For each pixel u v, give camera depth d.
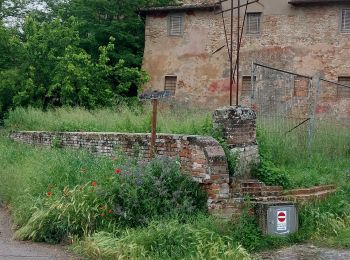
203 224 8.18
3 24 24.61
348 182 11.56
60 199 8.73
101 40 25.34
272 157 11.78
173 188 8.85
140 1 25.17
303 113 22.16
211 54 24.17
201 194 8.89
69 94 21.31
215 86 24.05
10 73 21.64
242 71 23.64
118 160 10.24
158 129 12.86
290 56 23.02
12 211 9.75
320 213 9.68
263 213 8.82
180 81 24.70
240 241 8.43
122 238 7.71
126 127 14.23
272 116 13.91
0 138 17.88
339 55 22.44
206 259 7.18
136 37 25.67
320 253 8.36
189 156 9.12
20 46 22.55
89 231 8.26
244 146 9.97
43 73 22.03
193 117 14.12
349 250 8.59
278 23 23.28
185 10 24.58
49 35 22.27
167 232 7.70
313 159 12.92
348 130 15.41
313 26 22.80
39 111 19.28
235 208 8.98
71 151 12.19
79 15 25.30
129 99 22.72
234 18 23.72
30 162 11.98
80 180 9.49
